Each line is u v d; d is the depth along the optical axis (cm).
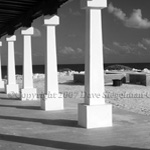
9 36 1406
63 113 859
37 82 2345
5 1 900
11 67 1459
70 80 2436
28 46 1152
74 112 875
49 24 896
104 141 551
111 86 1897
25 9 1033
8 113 870
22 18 1120
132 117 795
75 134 607
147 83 1898
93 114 661
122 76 2164
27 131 639
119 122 725
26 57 1158
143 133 611
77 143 539
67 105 1020
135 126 679
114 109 945
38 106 1005
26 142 551
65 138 576
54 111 898
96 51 667
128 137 579
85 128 660
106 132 620
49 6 886
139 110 1019
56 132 626
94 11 664
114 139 564
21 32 1122
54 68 921
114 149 500
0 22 1330
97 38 667
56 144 535
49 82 919
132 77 2091
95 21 665
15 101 1145
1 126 692
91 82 666
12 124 713
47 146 523
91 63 665
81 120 684
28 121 748
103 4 655
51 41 910
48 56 911
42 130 647
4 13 1095
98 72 670
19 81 2495
